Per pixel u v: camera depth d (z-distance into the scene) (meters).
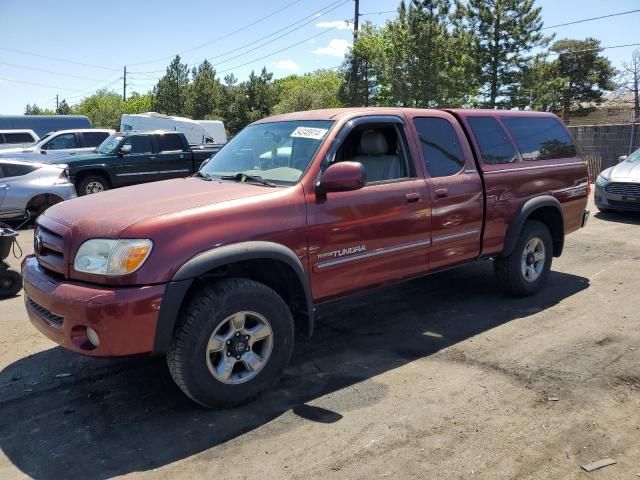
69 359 4.45
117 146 14.62
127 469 2.99
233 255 3.42
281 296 4.06
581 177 6.45
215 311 3.39
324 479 2.89
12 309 5.79
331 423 3.44
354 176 3.76
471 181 5.05
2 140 21.41
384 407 3.63
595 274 6.87
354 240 4.14
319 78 69.50
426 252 4.72
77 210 3.71
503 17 29.61
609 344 4.63
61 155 17.52
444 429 3.35
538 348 4.57
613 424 3.39
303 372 4.19
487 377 4.05
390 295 6.10
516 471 2.94
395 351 4.57
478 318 5.33
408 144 4.67
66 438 3.30
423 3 30.30
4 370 4.27
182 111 50.38
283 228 3.71
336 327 5.15
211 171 4.66
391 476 2.90
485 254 5.33
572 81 54.81
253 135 4.81
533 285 5.93
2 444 3.25
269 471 2.96
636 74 41.38
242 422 3.46
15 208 10.73
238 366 3.65
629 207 10.59
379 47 35.31
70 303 3.21
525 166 5.67
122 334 3.17
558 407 3.59
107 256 3.22
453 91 30.94
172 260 3.25
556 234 6.27
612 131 18.19
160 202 3.62
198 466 3.02
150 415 3.56
